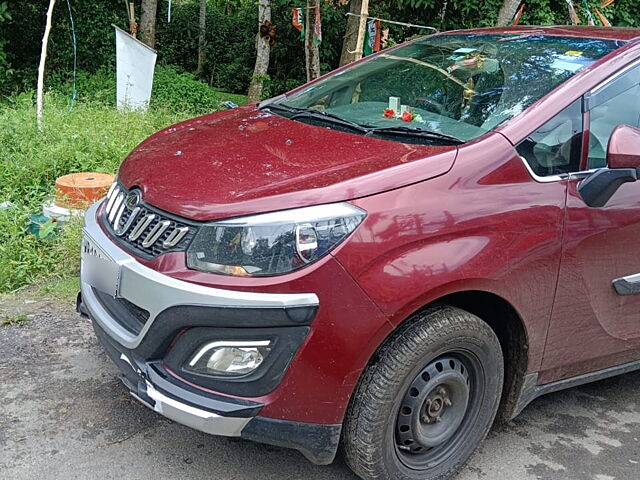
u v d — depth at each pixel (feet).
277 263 7.19
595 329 9.63
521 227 8.32
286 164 8.33
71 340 12.00
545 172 8.80
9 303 13.28
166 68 43.93
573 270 8.96
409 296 7.48
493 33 12.15
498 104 9.57
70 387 10.59
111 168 18.83
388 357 7.80
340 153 8.62
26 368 11.03
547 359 9.33
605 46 10.34
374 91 11.28
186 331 7.40
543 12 34.88
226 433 7.45
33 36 37.06
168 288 7.36
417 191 7.79
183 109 35.45
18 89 34.04
